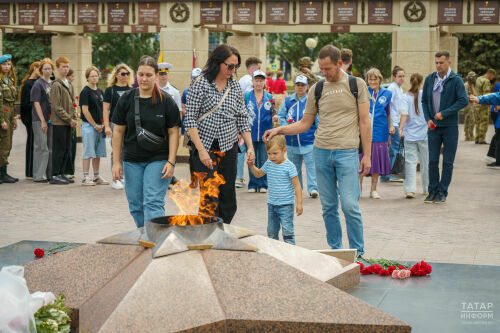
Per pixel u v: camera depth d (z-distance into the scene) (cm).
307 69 1061
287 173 673
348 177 635
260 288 413
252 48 1848
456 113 999
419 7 1449
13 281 373
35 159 1241
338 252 558
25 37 3262
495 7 1417
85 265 448
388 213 944
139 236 465
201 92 650
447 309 475
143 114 630
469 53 3512
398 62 1473
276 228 700
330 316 400
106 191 1138
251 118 1088
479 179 1309
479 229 833
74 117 1249
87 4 1593
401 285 536
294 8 1496
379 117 1053
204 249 434
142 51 4125
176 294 396
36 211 945
